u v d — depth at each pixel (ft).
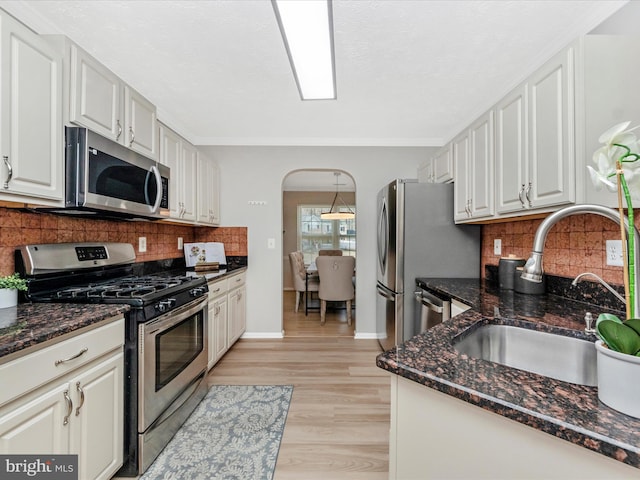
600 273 4.98
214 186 11.24
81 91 4.99
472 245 8.91
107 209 5.37
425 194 8.87
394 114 9.45
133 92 6.40
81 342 3.98
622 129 2.21
